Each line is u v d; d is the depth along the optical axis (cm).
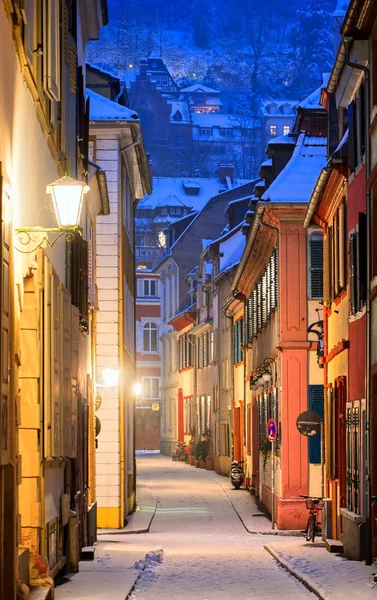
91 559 2434
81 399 2461
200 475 6731
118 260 3584
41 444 1577
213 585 2123
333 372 2942
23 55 1355
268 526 3644
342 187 2708
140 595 1923
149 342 11762
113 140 3597
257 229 3812
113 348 3569
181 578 2247
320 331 3469
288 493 3509
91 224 3216
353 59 2323
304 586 2067
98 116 3547
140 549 2806
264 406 4253
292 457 3512
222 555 2759
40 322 1576
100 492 3562
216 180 18125
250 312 5016
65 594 1769
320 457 3509
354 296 2502
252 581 2191
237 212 7038
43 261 1608
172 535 3441
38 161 1616
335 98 2803
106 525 3553
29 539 1547
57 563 1870
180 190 17862
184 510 4400
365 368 2312
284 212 3538
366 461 2320
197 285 7950
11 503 1267
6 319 1230
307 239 3553
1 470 1205
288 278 3547
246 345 5125
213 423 7225
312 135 3775
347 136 2628
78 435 2342
